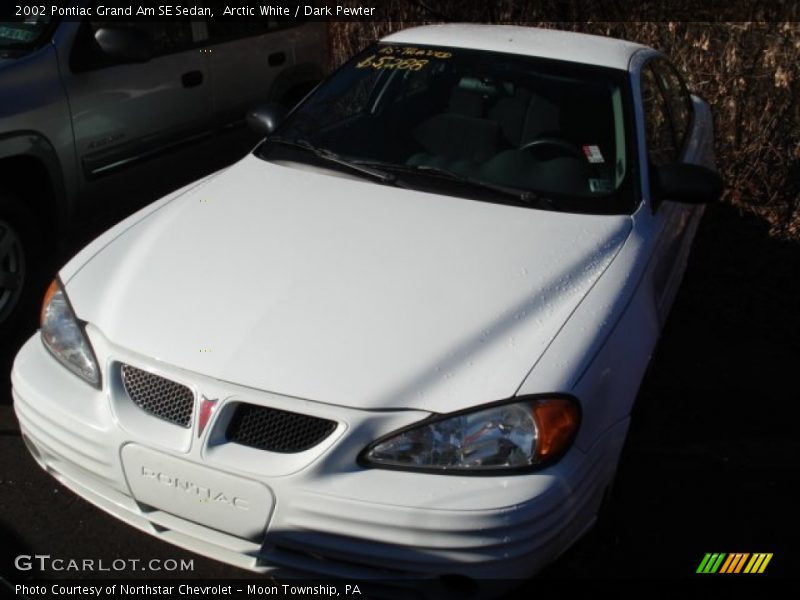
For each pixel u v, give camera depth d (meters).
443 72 4.24
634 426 3.63
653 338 3.30
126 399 2.86
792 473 3.93
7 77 4.36
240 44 5.80
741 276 5.54
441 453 2.65
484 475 2.64
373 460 2.64
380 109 4.16
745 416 4.33
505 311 2.99
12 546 3.22
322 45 6.68
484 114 4.04
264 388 2.71
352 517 2.60
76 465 2.93
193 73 5.42
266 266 3.15
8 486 3.50
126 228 3.54
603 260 3.32
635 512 3.62
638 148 3.90
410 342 2.84
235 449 2.69
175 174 5.46
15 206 4.38
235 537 2.75
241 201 3.59
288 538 2.67
